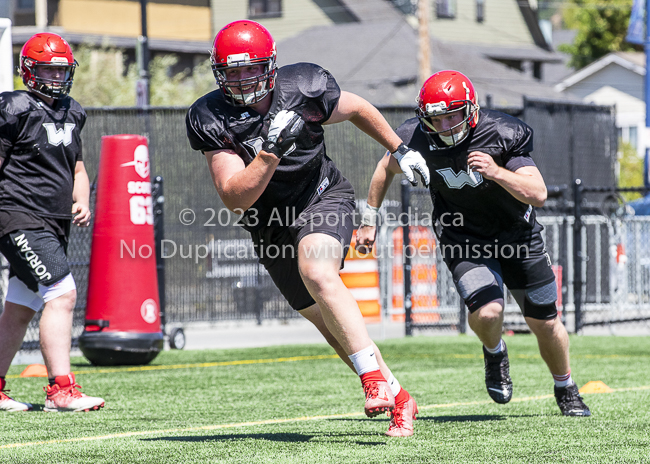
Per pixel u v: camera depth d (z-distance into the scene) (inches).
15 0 3759.8
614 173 1942.7
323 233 458.6
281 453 461.1
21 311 673.6
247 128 448.8
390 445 486.9
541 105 1808.6
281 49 4306.1
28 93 639.1
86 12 3897.6
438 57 4013.3
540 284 583.8
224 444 492.4
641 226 1612.9
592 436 519.2
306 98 459.5
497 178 519.2
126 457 452.8
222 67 434.9
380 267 1584.6
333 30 4365.2
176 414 638.5
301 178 466.6
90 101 3058.6
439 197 585.9
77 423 590.9
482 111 562.3
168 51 4178.2
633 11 1985.7
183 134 1678.2
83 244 1166.3
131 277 965.2
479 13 5290.4
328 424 582.2
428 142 559.5
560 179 1838.1
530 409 650.8
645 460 444.8
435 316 1572.3
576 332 1417.3
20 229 633.0
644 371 927.0
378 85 3740.2
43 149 634.8
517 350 1177.4
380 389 447.5
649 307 1583.4
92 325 964.0
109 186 961.5
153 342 978.7
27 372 920.3
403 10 4931.1
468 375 895.7
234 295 1675.7
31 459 449.1
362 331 453.4
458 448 476.7
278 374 917.2
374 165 1780.3
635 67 4982.8
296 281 495.2
